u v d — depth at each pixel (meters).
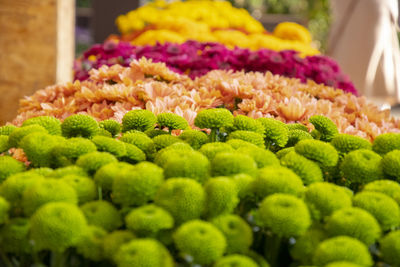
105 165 0.75
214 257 0.59
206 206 0.67
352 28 4.44
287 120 1.67
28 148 0.85
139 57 2.58
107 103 1.75
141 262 0.57
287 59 2.64
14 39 2.73
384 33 4.36
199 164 0.72
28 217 0.67
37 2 2.71
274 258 0.69
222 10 3.93
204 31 3.49
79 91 1.86
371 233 0.64
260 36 3.57
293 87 2.02
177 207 0.65
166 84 1.85
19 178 0.71
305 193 0.71
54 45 2.74
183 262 0.64
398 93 4.46
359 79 4.41
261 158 0.83
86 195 0.70
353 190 0.96
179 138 1.07
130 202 0.68
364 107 1.95
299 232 0.63
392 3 4.40
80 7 8.77
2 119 2.76
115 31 6.86
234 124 1.07
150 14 3.92
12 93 2.76
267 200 0.66
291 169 0.82
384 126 1.78
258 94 1.76
